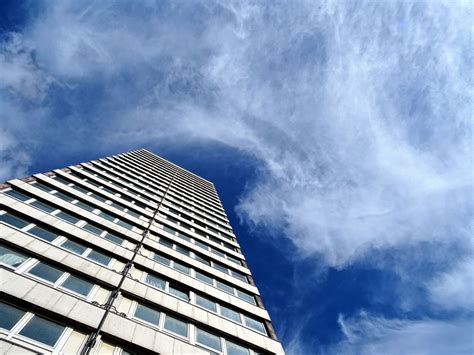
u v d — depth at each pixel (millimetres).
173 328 11945
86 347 8766
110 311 10625
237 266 21672
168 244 19531
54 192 17781
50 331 8805
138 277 14094
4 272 9820
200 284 16328
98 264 13055
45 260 11625
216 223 29531
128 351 9703
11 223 12742
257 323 15820
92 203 18828
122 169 31844
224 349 12453
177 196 32312
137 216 21031
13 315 8664
